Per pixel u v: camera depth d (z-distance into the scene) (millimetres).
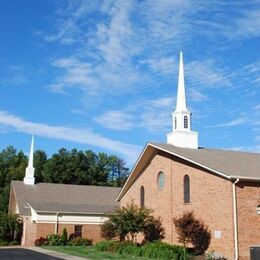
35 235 47781
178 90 40312
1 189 77500
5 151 93812
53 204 51312
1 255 31422
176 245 32719
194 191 33750
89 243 47312
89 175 85750
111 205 54750
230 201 30000
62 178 81625
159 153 39031
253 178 30141
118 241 37469
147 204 39812
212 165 32375
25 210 50406
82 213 50156
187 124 39719
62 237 46906
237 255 29016
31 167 57781
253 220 30062
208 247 31375
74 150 85688
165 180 37656
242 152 39062
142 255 31406
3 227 49094
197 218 32938
